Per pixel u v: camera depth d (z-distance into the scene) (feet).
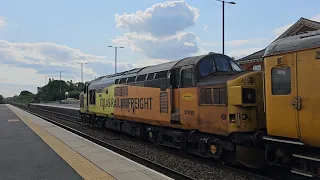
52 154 34.53
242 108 29.58
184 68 37.50
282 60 24.22
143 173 25.31
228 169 31.94
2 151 36.94
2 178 24.97
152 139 47.85
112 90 60.64
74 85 383.04
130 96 51.90
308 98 22.13
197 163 35.17
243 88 29.22
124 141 53.52
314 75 21.77
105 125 69.10
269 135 26.07
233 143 31.07
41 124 75.56
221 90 31.30
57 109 159.74
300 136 22.89
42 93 393.09
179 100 38.14
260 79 30.45
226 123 30.48
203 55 36.52
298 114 22.82
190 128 36.63
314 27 89.35
